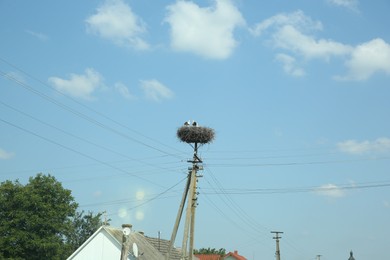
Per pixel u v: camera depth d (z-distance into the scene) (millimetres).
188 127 33375
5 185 46781
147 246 46688
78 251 44188
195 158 33375
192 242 32125
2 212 46219
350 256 41688
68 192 49344
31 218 45719
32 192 46812
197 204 33031
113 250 43188
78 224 73062
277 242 73250
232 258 95250
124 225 34656
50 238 46344
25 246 44906
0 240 43969
